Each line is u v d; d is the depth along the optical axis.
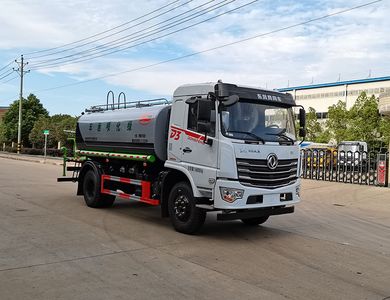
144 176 10.26
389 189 18.91
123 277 5.90
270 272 6.36
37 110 67.81
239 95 8.27
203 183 8.34
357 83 58.59
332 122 46.66
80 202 12.90
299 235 9.20
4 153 56.50
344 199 16.05
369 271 6.59
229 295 5.31
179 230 8.91
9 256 6.80
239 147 7.99
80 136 13.13
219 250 7.58
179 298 5.16
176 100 9.20
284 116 9.07
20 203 12.26
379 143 42.41
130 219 10.35
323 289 5.66
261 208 8.36
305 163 23.80
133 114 10.73
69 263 6.50
